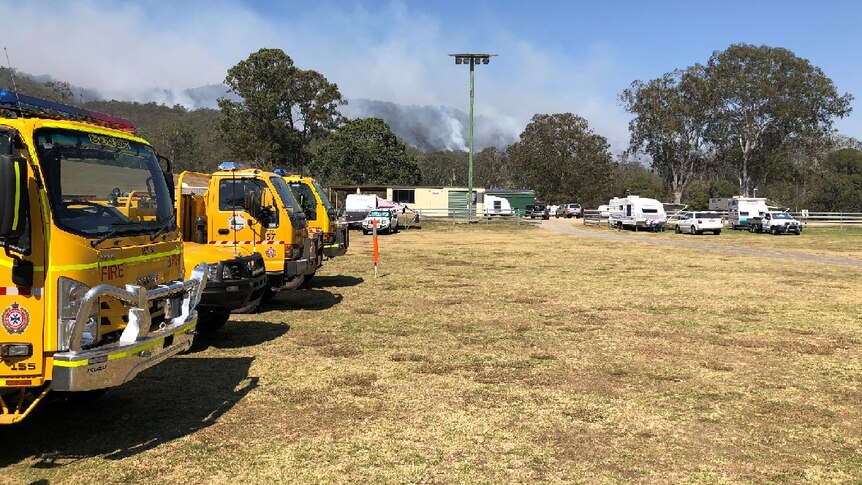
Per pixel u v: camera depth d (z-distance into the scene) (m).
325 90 76.56
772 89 66.62
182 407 6.00
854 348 8.62
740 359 7.98
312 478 4.51
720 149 73.62
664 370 7.43
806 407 6.14
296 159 77.56
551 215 72.62
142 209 5.58
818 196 70.56
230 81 71.94
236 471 4.62
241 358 7.81
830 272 17.88
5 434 5.22
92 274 4.61
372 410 5.95
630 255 23.19
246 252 9.47
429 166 130.00
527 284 14.91
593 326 10.01
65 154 4.72
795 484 4.49
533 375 7.18
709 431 5.49
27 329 4.36
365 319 10.41
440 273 16.97
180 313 5.62
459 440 5.24
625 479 4.54
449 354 8.11
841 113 67.69
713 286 14.80
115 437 5.25
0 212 4.06
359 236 33.75
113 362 4.56
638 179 102.12
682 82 73.00
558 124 84.94
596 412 5.95
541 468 4.71
